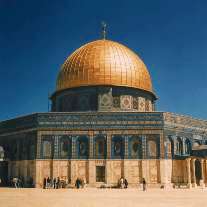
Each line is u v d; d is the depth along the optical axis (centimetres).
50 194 3772
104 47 6500
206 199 3141
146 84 6512
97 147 5506
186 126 5916
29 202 2823
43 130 5588
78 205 2591
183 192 4175
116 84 6181
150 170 5378
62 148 5538
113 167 5409
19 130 5962
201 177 5575
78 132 5547
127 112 5556
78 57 6475
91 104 6128
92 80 6181
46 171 5466
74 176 5419
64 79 6438
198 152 5809
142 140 5472
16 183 5525
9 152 6066
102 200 3003
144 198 3228
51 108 6819
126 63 6369
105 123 5544
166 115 5619
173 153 5566
